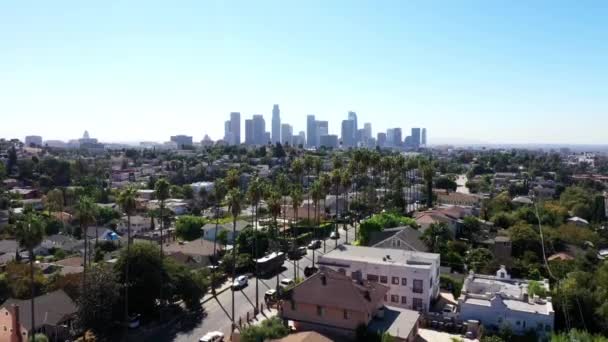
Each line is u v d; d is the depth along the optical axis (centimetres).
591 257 9756
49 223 12988
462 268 9025
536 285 7138
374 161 13875
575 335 5875
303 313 6006
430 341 5962
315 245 11000
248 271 9281
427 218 11438
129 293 6738
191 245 10612
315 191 11412
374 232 9844
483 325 6394
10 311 6378
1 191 17238
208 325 6675
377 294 6309
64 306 6944
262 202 15550
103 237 12775
